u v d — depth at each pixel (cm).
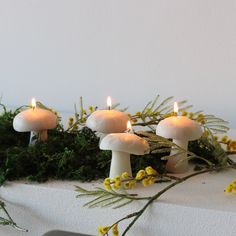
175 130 78
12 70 154
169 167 83
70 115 125
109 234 75
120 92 144
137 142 74
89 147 85
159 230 73
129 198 72
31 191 78
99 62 144
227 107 135
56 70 149
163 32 136
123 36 140
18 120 83
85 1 142
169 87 139
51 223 78
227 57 132
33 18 148
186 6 133
